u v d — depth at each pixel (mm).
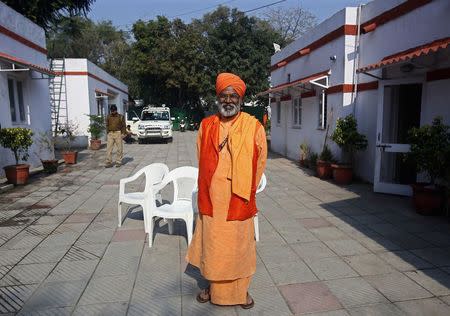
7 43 8859
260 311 3066
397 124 7340
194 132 28453
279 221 5445
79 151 15125
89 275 3711
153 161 12180
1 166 8234
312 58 10602
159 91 30672
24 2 14516
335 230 5023
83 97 16656
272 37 29125
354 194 7121
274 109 14992
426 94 6352
